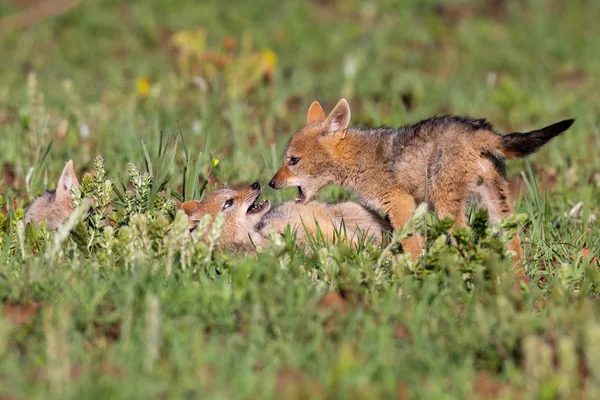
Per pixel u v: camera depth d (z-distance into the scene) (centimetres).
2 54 2408
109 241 959
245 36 2502
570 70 2314
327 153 1241
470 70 2341
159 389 696
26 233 1045
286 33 2614
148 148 1445
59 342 739
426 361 757
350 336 800
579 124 1781
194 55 1955
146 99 1927
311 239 1095
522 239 1120
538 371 718
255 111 1842
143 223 958
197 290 869
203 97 1795
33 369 729
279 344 777
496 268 898
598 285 953
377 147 1215
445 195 1132
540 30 2583
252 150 1516
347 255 980
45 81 2158
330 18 2795
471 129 1128
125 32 2625
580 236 1155
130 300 822
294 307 841
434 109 1942
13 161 1455
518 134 1100
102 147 1547
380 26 2670
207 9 2756
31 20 2642
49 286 869
